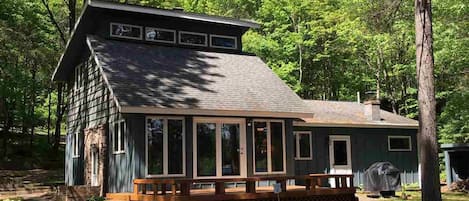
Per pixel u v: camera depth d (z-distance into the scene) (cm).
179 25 1789
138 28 1717
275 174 1546
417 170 2161
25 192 1916
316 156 1914
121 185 1395
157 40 1742
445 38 1873
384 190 1617
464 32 1870
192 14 1764
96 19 1706
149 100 1325
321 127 1944
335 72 3397
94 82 1678
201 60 1717
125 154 1373
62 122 3512
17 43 2523
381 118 2166
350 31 2736
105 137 1518
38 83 2767
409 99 2844
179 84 1484
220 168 1454
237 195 1205
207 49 1836
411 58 2595
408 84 2953
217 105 1420
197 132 1433
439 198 974
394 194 1648
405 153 2145
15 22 2497
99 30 1700
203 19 1786
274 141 1563
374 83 3228
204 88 1506
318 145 1927
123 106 1259
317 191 1326
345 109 2239
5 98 2662
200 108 1370
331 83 3481
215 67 1700
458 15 1862
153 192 1216
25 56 2630
